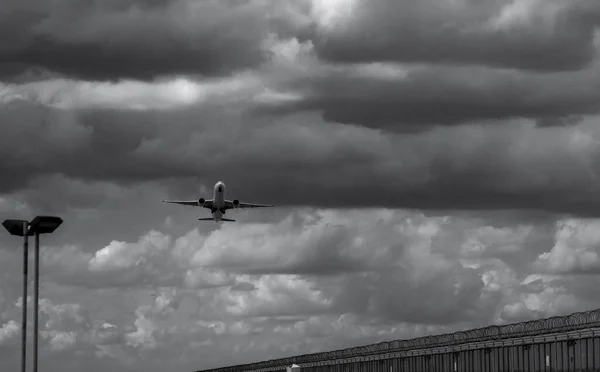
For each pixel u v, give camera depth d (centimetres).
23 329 8675
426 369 14100
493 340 12050
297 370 17938
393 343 15150
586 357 9981
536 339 11000
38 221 8494
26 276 8675
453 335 13212
